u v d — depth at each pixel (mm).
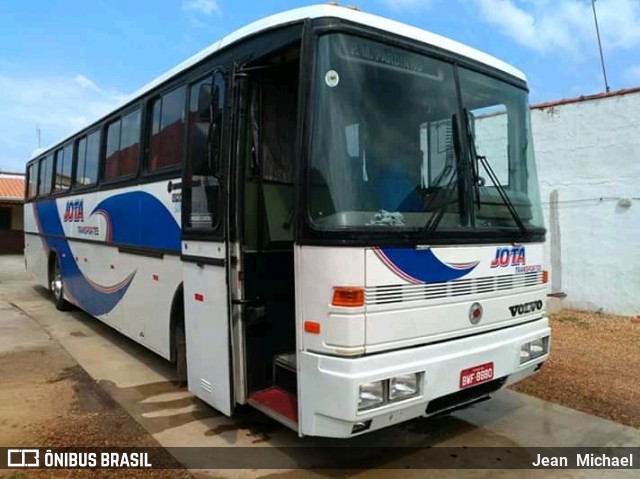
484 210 4113
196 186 4664
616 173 9781
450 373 3713
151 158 6035
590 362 6918
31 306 11164
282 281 4520
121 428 4738
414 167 3768
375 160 3586
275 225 4492
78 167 8906
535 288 4574
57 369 6492
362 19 3691
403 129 3764
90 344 7816
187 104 4992
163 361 6914
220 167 4277
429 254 3658
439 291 3713
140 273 6293
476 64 4375
